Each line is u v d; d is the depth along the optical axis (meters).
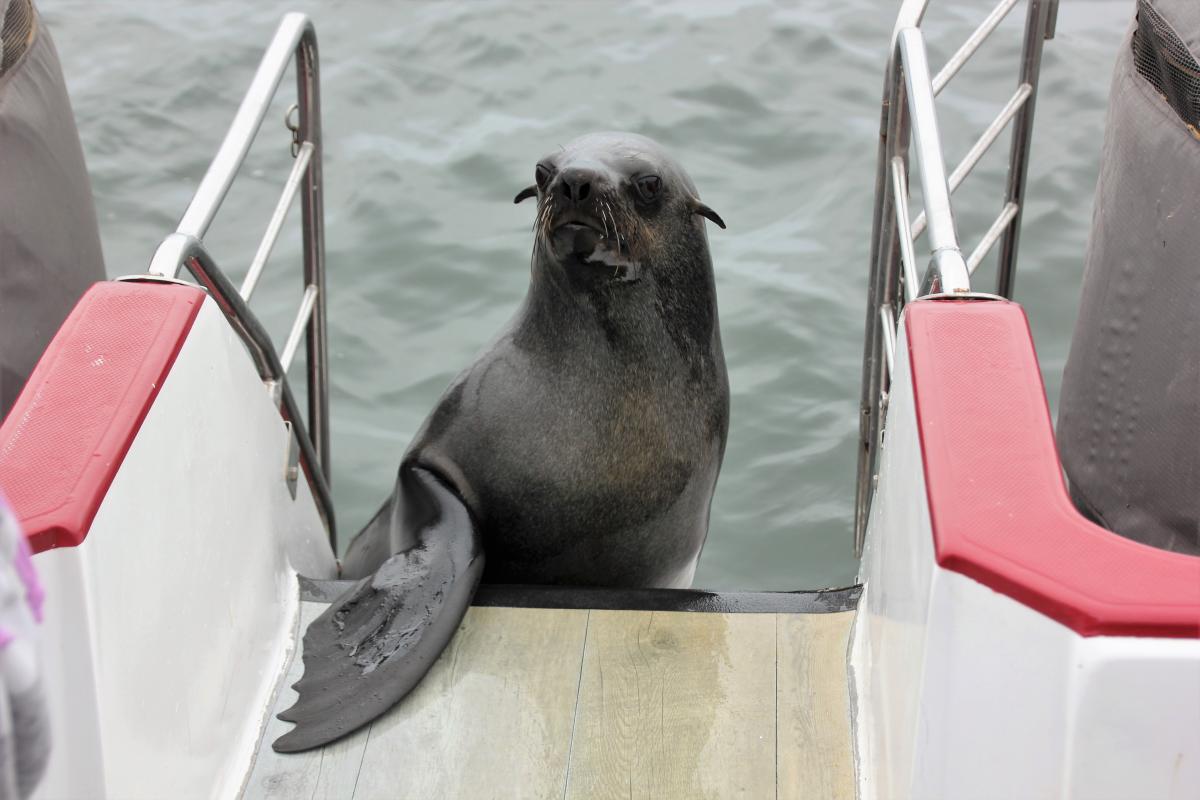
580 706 3.53
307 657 3.71
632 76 10.74
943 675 2.40
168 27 11.65
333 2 12.07
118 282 3.29
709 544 6.84
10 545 1.54
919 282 4.44
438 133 10.06
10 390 4.32
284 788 3.29
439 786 3.30
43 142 4.59
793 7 11.84
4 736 1.47
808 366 7.85
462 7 11.89
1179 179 3.77
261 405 3.92
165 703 2.89
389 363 7.95
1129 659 2.18
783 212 9.17
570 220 4.18
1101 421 4.23
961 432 2.60
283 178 9.62
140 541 2.80
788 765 3.31
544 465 4.49
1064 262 8.50
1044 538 2.36
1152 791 2.25
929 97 3.76
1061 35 11.06
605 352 4.45
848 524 6.92
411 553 4.06
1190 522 3.87
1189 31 3.70
